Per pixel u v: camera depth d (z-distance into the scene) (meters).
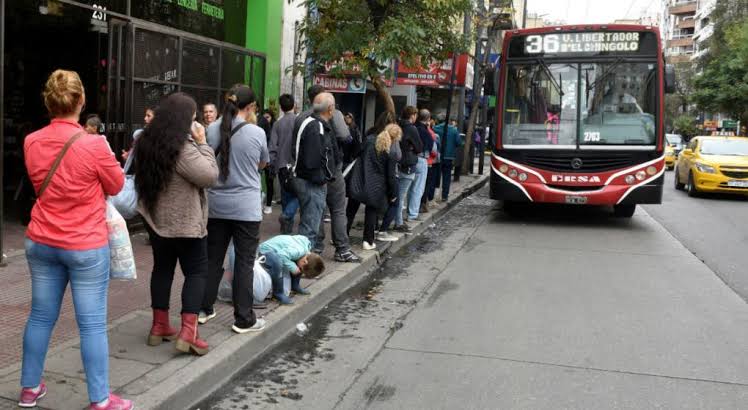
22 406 3.58
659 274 8.30
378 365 4.96
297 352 5.21
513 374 4.80
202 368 4.34
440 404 4.27
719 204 16.92
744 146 19.11
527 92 11.91
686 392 4.54
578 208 14.92
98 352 3.50
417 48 9.73
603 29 11.70
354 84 13.22
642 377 4.79
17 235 7.91
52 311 3.54
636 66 11.62
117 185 3.54
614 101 11.65
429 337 5.65
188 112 4.27
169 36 9.62
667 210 15.23
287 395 4.38
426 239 10.63
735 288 7.66
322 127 6.95
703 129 70.69
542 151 11.75
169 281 4.69
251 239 5.06
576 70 11.75
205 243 4.54
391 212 9.55
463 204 15.48
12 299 5.53
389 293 7.16
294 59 13.34
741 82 43.38
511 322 6.11
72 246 3.38
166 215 4.28
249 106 5.00
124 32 8.70
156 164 4.18
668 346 5.50
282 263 5.91
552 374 4.82
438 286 7.50
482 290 7.33
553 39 11.84
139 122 9.05
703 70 49.59
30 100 8.87
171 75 9.73
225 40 11.89
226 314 5.56
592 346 5.46
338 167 7.72
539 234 11.29
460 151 19.34
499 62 12.24
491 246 10.09
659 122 11.48
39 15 8.30
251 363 4.91
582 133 11.64
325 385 4.57
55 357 4.32
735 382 4.74
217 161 4.95
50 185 3.37
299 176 7.02
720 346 5.53
